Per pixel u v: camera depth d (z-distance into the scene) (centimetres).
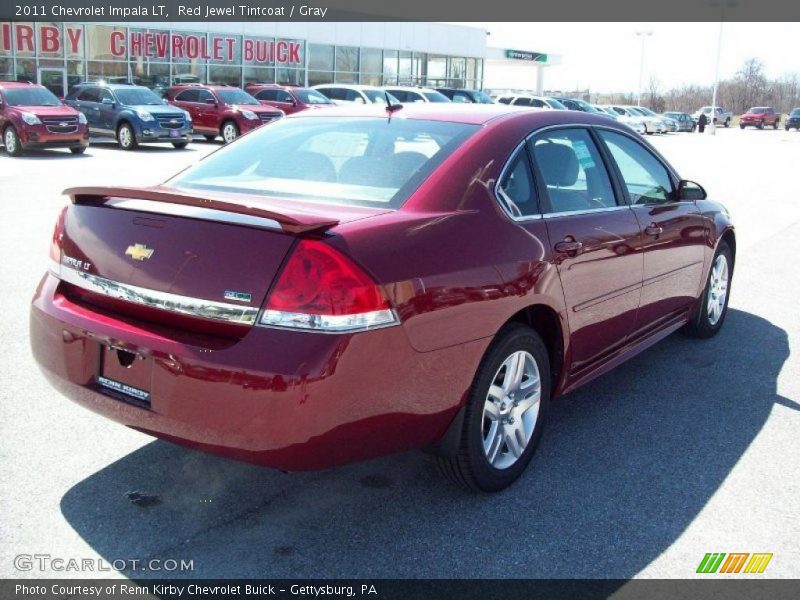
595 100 9962
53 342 323
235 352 273
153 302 295
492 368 332
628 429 430
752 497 357
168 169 1689
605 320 416
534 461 388
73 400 323
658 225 460
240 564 297
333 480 363
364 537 316
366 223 294
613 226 414
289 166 366
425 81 4372
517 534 321
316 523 326
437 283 300
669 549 313
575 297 381
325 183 346
